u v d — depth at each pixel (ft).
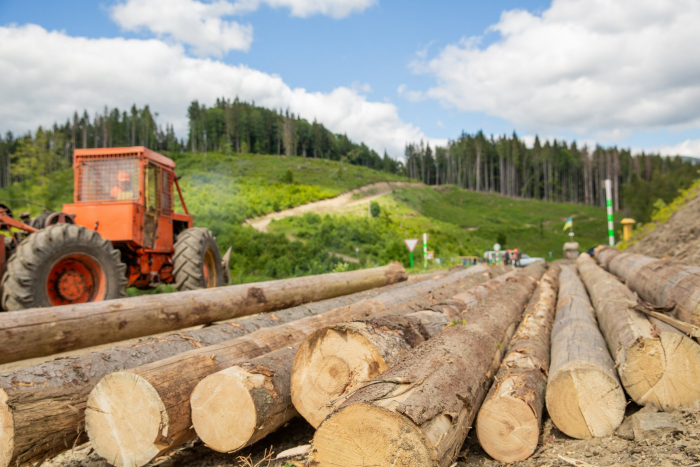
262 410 8.99
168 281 26.23
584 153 377.09
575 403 10.21
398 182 319.68
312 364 9.62
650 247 40.01
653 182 158.10
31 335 11.98
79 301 18.58
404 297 20.22
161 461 9.99
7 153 287.07
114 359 10.47
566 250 74.38
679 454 8.54
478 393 9.70
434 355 9.52
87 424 8.95
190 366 9.80
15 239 18.78
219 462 9.78
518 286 22.90
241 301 18.31
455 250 123.54
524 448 9.35
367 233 113.09
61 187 108.68
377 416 6.80
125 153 23.57
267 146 415.03
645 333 10.89
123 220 22.18
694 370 10.12
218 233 89.15
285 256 78.02
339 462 6.99
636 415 10.14
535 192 371.76
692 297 12.52
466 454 9.96
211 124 411.95
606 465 8.69
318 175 282.36
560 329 14.78
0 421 8.30
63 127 346.74
